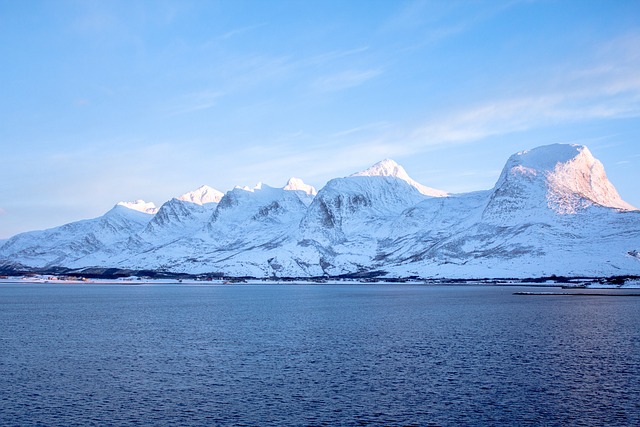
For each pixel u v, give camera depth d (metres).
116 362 63.62
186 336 85.81
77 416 43.41
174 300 189.38
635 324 96.31
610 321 101.50
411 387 51.22
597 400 46.72
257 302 172.62
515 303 151.00
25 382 53.81
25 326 101.50
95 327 99.50
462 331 88.88
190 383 53.22
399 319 110.06
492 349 70.50
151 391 50.41
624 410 44.06
